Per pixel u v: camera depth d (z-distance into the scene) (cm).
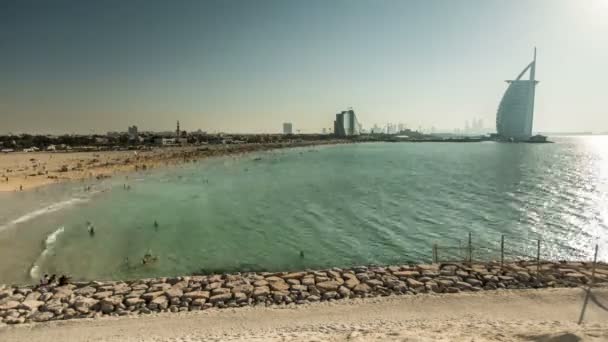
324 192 4947
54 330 1231
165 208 3797
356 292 1559
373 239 2670
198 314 1352
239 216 3438
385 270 1789
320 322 1278
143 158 9750
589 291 1501
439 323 1232
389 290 1577
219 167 8562
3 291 1543
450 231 2919
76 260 2142
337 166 9138
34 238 2592
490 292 1516
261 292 1548
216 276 1745
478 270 1764
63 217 3306
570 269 1761
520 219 3356
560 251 2483
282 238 2681
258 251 2364
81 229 2883
